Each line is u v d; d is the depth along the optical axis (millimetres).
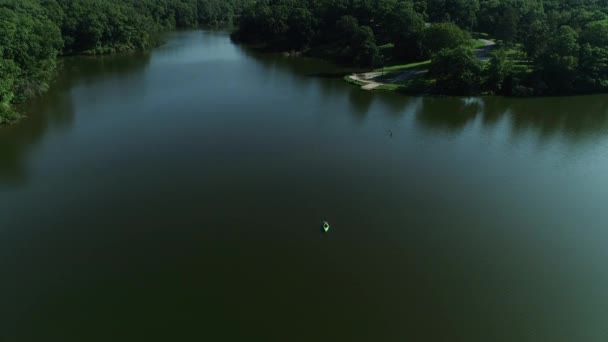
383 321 45688
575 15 158875
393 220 62688
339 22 185125
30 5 157250
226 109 109625
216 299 48219
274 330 44469
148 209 64750
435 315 46500
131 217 62688
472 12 183750
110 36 184500
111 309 46875
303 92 128000
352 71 155625
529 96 125688
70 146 85688
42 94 119250
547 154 86375
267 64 167875
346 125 100812
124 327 44719
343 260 54281
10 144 86250
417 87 132625
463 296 49125
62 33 175500
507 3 176875
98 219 62062
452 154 85625
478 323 45594
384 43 178750
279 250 56125
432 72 137125
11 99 105062
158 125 97312
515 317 46375
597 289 50250
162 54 184000
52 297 48344
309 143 89500
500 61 126562
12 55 109375
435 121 105250
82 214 63156
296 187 71500
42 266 52781
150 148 85188
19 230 59250
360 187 71750
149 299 48156
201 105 112688
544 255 55781
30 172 74938
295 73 153125
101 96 118562
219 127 97062
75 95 119125
